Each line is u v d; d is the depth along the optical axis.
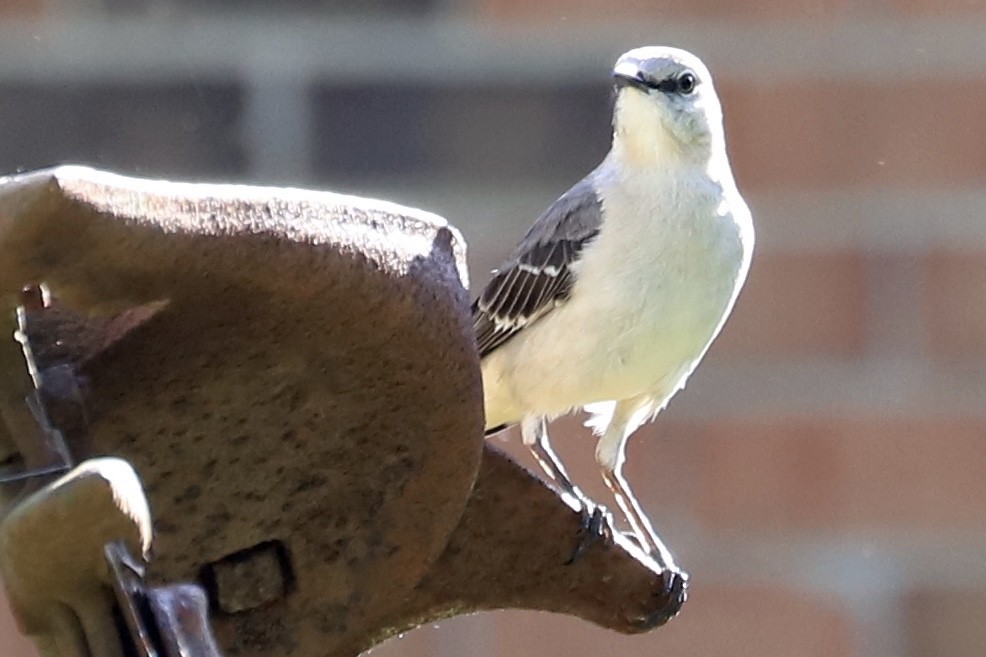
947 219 8.91
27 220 2.36
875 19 9.07
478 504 3.64
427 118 9.54
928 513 8.62
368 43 9.52
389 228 2.90
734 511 8.59
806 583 8.56
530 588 3.79
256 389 3.04
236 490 3.19
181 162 9.49
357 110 9.45
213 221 2.62
